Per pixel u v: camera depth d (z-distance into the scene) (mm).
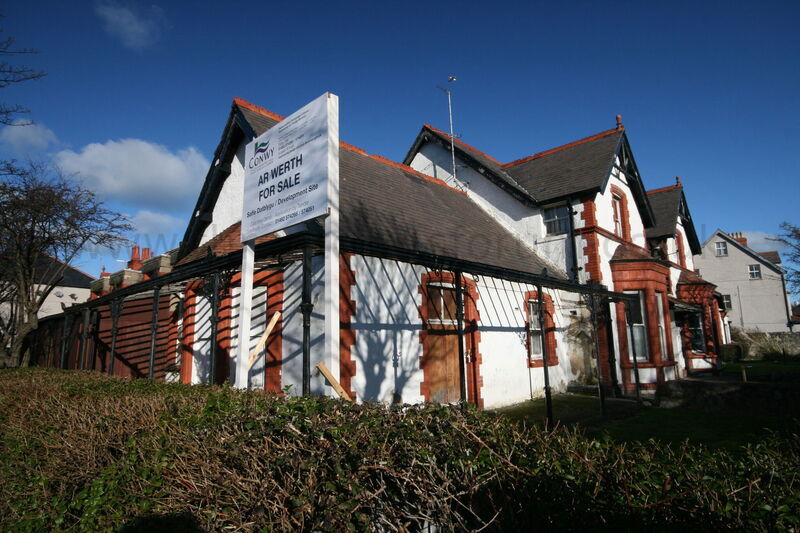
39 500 4246
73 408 4832
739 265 39594
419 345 9961
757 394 10422
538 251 15125
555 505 2318
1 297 19891
